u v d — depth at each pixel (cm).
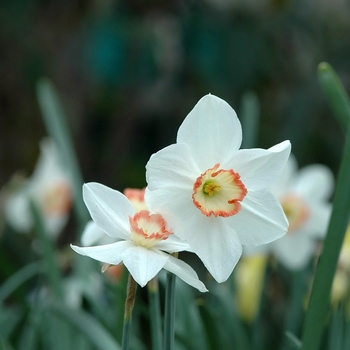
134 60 193
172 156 61
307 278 107
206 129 62
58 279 96
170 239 62
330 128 192
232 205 61
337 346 79
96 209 61
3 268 120
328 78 77
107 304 105
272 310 124
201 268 168
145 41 191
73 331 94
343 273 97
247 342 97
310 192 108
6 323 96
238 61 193
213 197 62
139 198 65
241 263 107
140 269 59
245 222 62
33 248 126
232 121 62
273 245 104
